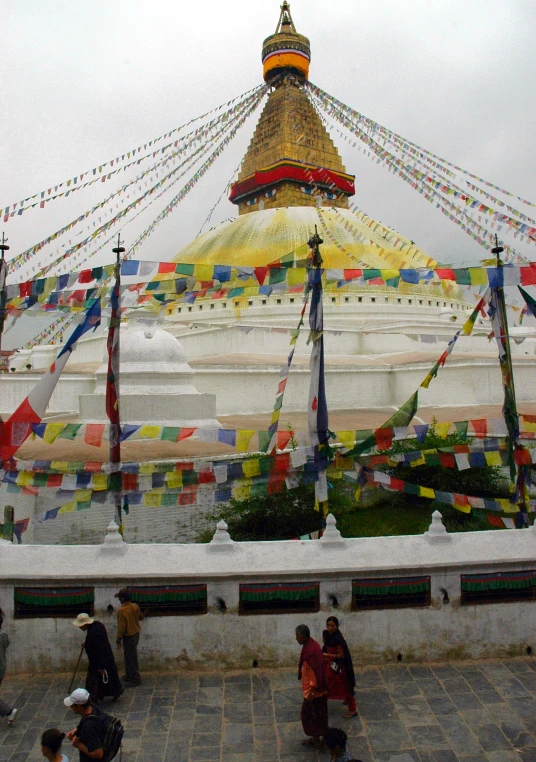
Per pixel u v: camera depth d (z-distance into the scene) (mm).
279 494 11273
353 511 12422
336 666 5867
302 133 36312
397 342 31125
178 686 6441
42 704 6117
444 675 6645
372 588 6910
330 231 33000
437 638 7000
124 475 8758
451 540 7359
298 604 6895
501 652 7078
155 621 6789
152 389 16156
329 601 6887
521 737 5504
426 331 29875
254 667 6828
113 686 6090
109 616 6805
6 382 23844
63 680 6609
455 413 22375
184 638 6789
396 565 6918
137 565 6891
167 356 16656
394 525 11820
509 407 9195
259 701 6152
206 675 6680
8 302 8695
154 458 12750
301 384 24281
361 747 5383
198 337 30094
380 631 6934
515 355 27625
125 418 15211
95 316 8734
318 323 8734
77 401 24125
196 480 8711
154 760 5227
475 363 24594
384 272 8766
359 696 6230
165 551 7145
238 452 13422
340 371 25797
